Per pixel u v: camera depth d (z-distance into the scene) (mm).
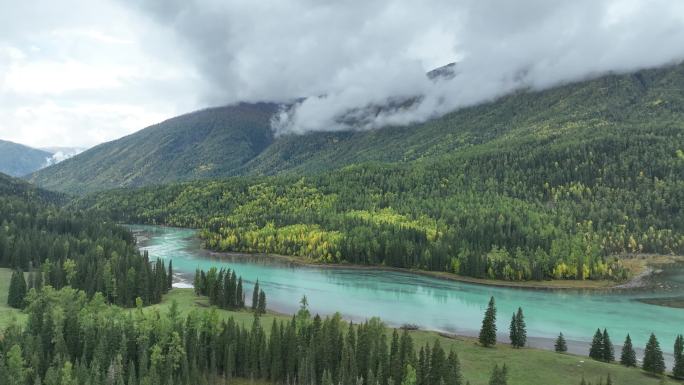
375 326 122062
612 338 145000
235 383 109000
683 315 168750
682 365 110500
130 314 122312
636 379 108000
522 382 104812
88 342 109750
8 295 154875
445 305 178500
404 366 104375
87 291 163375
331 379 102375
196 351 112688
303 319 123188
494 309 130375
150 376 96875
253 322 129375
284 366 111375
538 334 147625
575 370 111688
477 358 119062
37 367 98000
